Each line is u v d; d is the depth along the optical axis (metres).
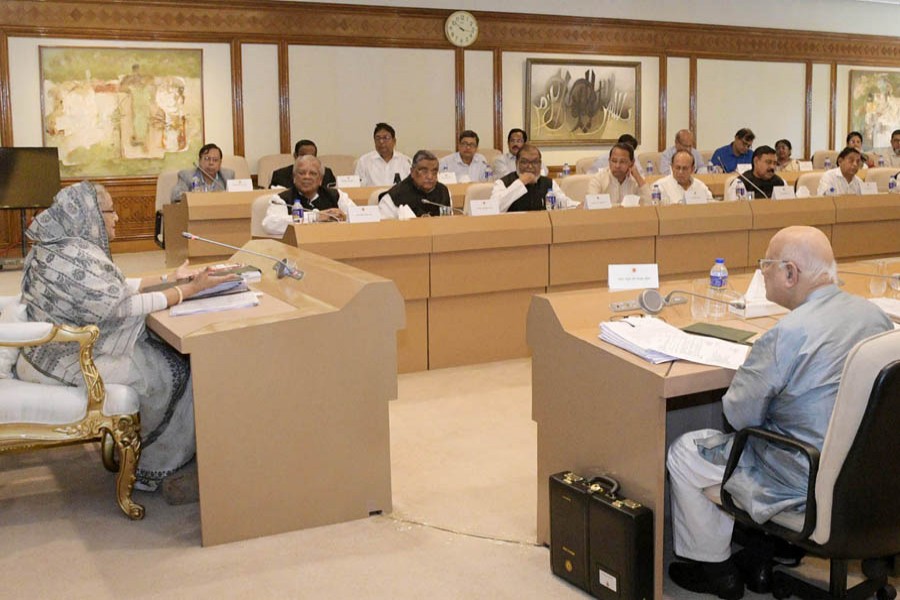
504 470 3.30
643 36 11.09
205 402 2.62
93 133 8.84
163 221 7.10
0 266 8.23
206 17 9.08
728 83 11.77
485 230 4.66
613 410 2.34
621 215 5.02
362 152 9.91
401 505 2.98
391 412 4.02
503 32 10.33
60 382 2.84
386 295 2.82
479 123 10.38
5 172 8.12
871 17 12.62
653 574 2.25
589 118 10.94
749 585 2.38
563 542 2.41
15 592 2.40
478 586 2.41
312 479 2.79
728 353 2.33
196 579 2.47
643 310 2.69
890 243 6.02
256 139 9.45
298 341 2.72
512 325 4.90
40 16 8.48
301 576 2.48
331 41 9.59
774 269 2.20
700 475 2.29
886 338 1.86
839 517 1.93
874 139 12.95
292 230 4.36
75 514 2.93
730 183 6.60
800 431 2.06
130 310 2.85
